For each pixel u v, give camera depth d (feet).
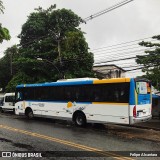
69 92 57.62
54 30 114.83
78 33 107.65
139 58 71.51
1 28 31.81
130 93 45.91
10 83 113.39
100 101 50.75
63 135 42.68
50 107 62.08
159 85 64.39
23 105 70.69
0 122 61.77
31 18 116.37
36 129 49.70
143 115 47.70
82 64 109.40
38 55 109.81
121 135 43.70
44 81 105.81
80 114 54.80
